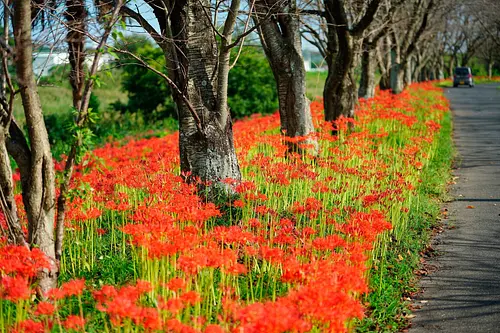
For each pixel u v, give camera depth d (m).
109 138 17.84
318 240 5.01
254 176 8.73
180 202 5.90
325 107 13.49
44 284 5.05
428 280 6.41
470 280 6.34
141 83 23.14
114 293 4.01
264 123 14.41
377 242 6.80
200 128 7.79
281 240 5.41
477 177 11.87
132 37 7.55
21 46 4.52
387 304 5.54
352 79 13.41
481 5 25.08
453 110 27.16
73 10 5.83
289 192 8.98
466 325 5.21
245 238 5.02
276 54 10.62
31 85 4.78
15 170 12.40
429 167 12.20
